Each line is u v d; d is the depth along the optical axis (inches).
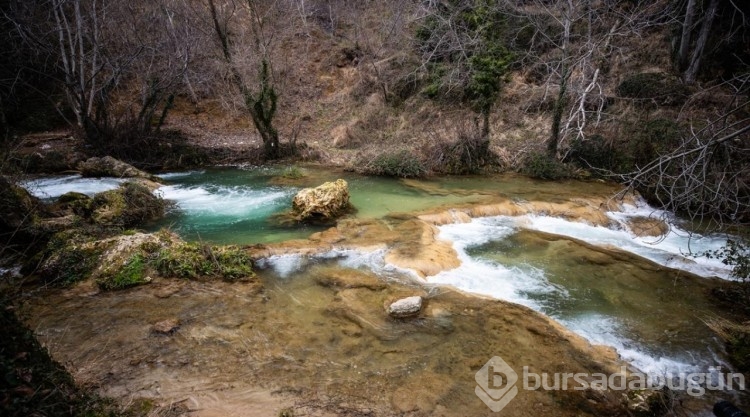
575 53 628.1
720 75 573.3
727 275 289.1
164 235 288.7
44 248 274.4
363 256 298.2
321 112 796.6
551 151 549.6
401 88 769.6
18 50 589.6
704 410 172.6
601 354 199.5
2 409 107.0
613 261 303.9
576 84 628.7
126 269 250.1
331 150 653.9
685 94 551.2
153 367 178.2
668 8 626.2
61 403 125.4
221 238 338.0
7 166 338.6
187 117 773.9
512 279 278.7
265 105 615.2
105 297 234.2
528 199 438.0
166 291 241.9
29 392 115.3
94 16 552.1
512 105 682.8
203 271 260.4
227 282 255.1
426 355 193.6
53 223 307.1
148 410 152.6
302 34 878.4
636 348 211.9
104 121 579.2
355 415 156.6
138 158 577.9
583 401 168.4
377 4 869.8
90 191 440.8
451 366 186.5
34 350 129.2
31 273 253.3
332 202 382.9
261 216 391.2
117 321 211.5
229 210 408.2
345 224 357.1
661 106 568.7
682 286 271.6
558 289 267.0
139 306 226.2
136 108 746.8
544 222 397.7
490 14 608.4
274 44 662.5
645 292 264.7
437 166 561.9
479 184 507.2
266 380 173.6
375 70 777.6
